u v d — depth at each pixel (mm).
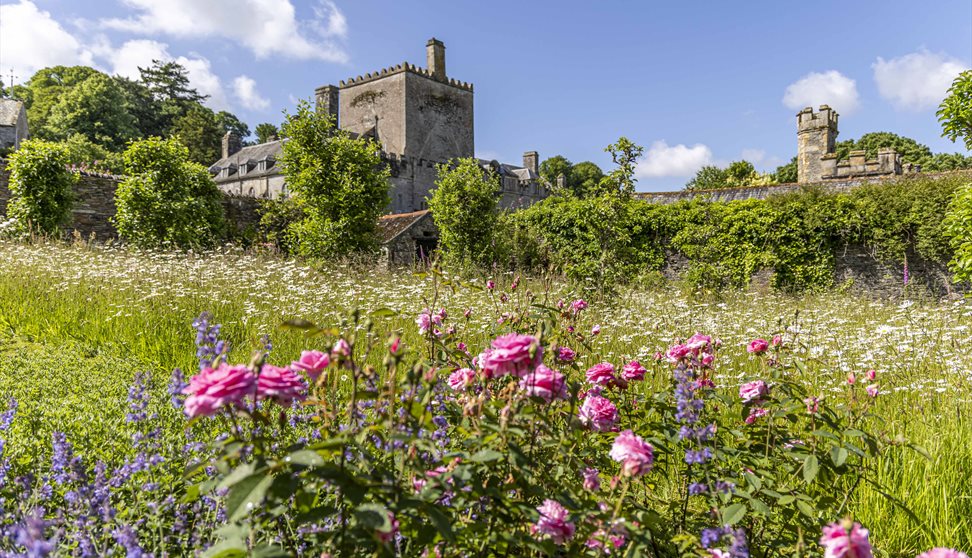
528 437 1925
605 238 9945
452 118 44031
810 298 11492
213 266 9219
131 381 4207
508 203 44469
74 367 4582
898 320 7508
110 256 9930
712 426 2070
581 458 2217
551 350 2160
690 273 15219
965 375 4734
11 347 5484
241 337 5879
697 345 2490
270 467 1227
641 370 2428
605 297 8711
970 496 2832
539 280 8961
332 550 1533
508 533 1729
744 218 16344
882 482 2764
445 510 1659
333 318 6523
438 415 2197
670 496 2611
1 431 2646
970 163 46688
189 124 56688
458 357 2516
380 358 3543
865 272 15367
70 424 2998
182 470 2342
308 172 14906
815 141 26578
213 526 1919
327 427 1881
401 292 8320
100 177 17547
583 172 69062
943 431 3477
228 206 19562
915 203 14516
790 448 2291
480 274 12398
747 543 2035
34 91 58031
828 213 15461
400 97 41062
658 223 17188
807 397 2373
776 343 2865
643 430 2406
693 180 48938
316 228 14898
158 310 6539
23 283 7547
